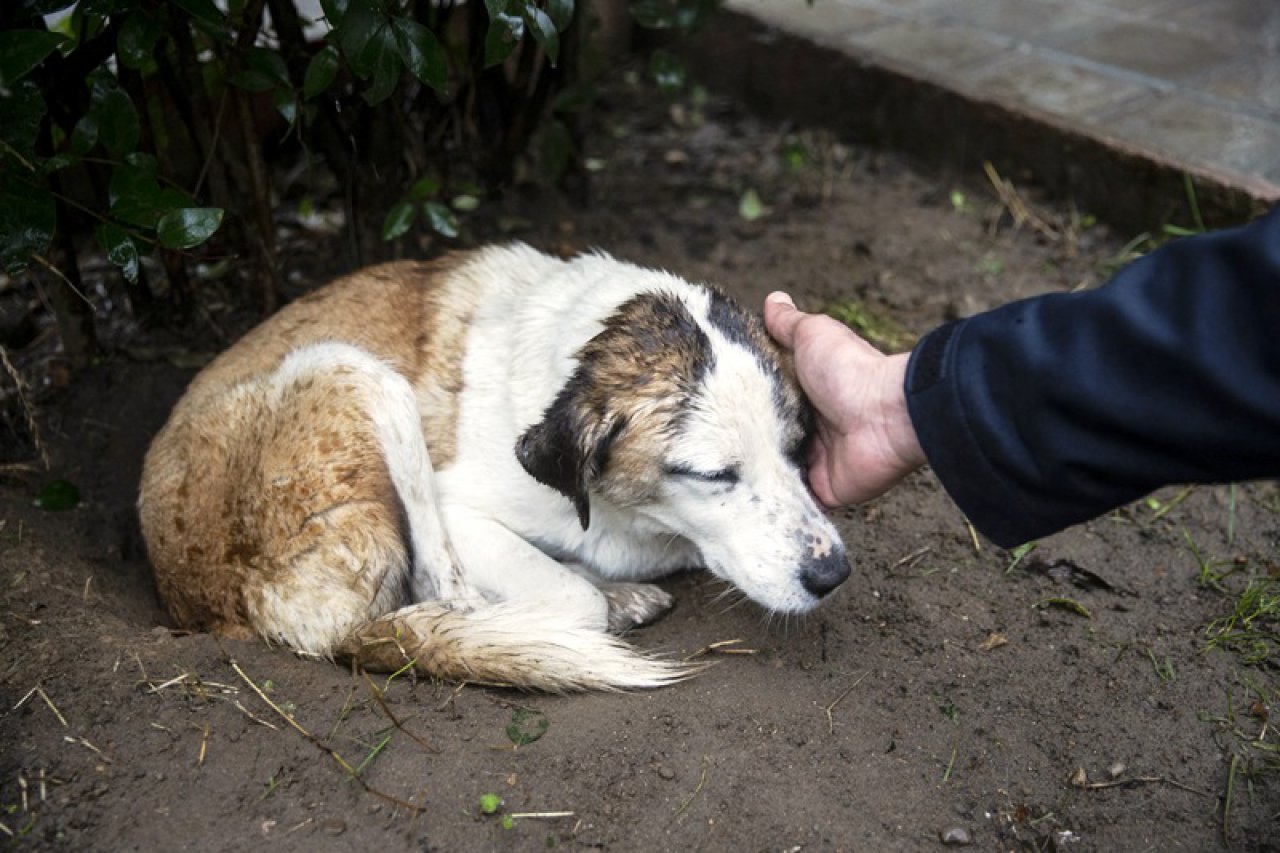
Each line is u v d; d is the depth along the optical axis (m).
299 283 1.85
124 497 1.59
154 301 1.76
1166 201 1.86
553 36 1.39
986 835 1.19
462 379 1.43
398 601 1.36
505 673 1.28
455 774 1.20
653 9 1.74
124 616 1.40
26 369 1.73
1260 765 1.24
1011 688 1.31
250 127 1.62
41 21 1.44
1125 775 1.24
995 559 1.46
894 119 2.13
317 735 1.23
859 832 1.18
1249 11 2.35
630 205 2.03
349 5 1.32
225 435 1.40
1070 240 1.91
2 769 1.20
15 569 1.39
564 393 1.31
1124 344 1.04
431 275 1.51
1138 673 1.33
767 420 1.30
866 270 1.88
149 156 1.41
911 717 1.28
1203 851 1.18
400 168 1.80
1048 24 2.31
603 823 1.18
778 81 2.27
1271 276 0.98
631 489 1.33
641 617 1.40
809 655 1.34
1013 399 1.08
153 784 1.19
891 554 1.46
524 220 1.97
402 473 1.36
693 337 1.31
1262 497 1.53
